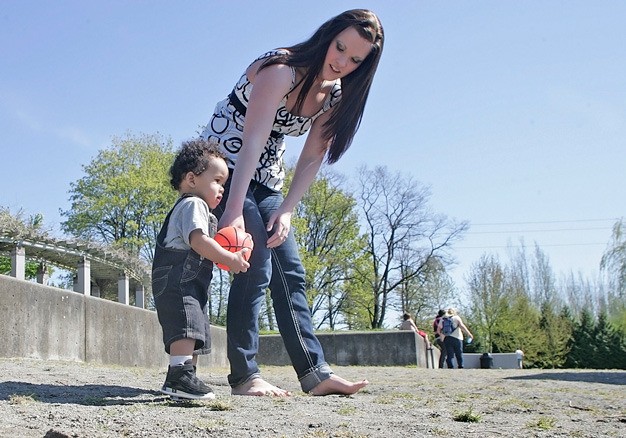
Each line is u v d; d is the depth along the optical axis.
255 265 4.56
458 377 9.74
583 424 3.69
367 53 4.49
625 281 40.25
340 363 19.31
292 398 4.41
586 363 48.25
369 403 4.35
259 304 4.62
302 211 42.16
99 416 3.28
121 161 38.03
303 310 4.82
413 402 4.67
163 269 3.95
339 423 3.37
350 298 42.72
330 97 4.83
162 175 37.44
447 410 4.16
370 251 43.00
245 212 4.57
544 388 7.29
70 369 6.58
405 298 44.75
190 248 3.96
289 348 4.78
